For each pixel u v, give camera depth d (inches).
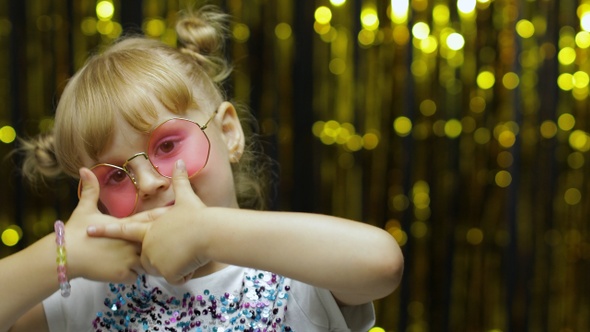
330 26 79.0
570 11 79.5
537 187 81.0
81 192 38.0
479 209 80.8
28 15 78.4
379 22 79.0
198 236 34.0
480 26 79.0
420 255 81.4
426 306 81.7
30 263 35.7
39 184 79.4
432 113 79.7
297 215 34.2
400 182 80.4
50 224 79.9
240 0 78.6
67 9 78.6
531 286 81.8
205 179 38.0
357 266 33.2
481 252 81.3
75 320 40.4
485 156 80.3
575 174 80.7
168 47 43.6
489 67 79.4
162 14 78.2
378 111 79.8
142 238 35.4
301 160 80.2
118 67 38.8
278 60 79.3
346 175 80.4
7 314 35.8
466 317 81.7
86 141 37.5
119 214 37.4
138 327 39.0
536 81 79.8
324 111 79.7
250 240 33.5
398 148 80.1
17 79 78.6
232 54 78.4
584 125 80.3
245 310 38.7
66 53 78.7
